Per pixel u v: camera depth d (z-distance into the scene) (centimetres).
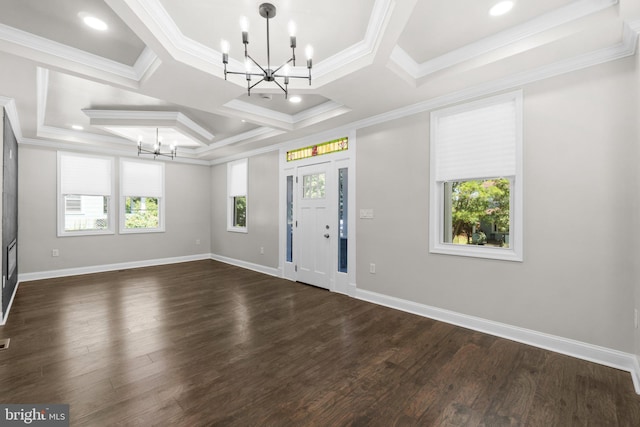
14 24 213
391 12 179
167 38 216
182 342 264
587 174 232
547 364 226
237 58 262
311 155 467
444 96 306
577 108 236
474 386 200
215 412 173
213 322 312
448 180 311
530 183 258
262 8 195
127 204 600
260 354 243
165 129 454
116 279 500
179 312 342
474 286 294
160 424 163
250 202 590
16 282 441
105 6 195
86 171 540
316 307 362
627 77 216
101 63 262
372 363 229
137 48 247
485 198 301
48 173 501
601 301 228
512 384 202
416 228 338
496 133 278
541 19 211
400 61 259
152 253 623
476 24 219
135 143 558
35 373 212
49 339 268
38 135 451
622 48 215
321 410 176
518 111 262
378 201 374
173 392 192
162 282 484
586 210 233
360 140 393
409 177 343
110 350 248
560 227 245
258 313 340
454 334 282
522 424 165
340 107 365
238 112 371
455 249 308
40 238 494
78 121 436
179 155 641
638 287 202
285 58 263
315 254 462
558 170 245
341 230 429
